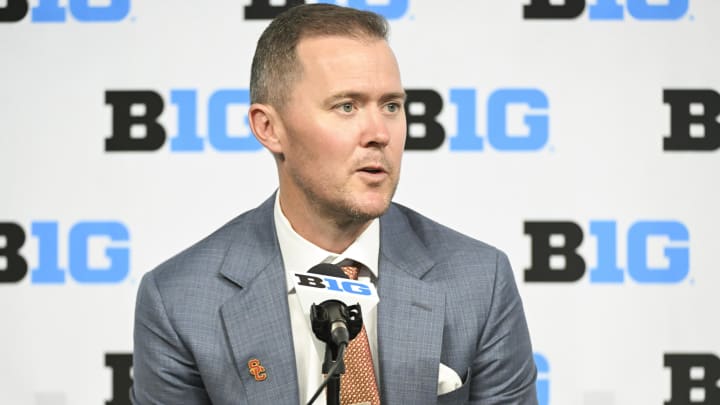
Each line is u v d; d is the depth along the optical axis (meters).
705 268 8.62
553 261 8.66
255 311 5.53
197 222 8.73
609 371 8.62
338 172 5.12
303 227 5.61
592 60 8.68
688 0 8.66
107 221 8.72
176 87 8.75
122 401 8.72
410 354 5.43
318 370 5.39
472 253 5.87
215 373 5.46
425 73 8.70
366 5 8.72
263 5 8.78
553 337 8.64
